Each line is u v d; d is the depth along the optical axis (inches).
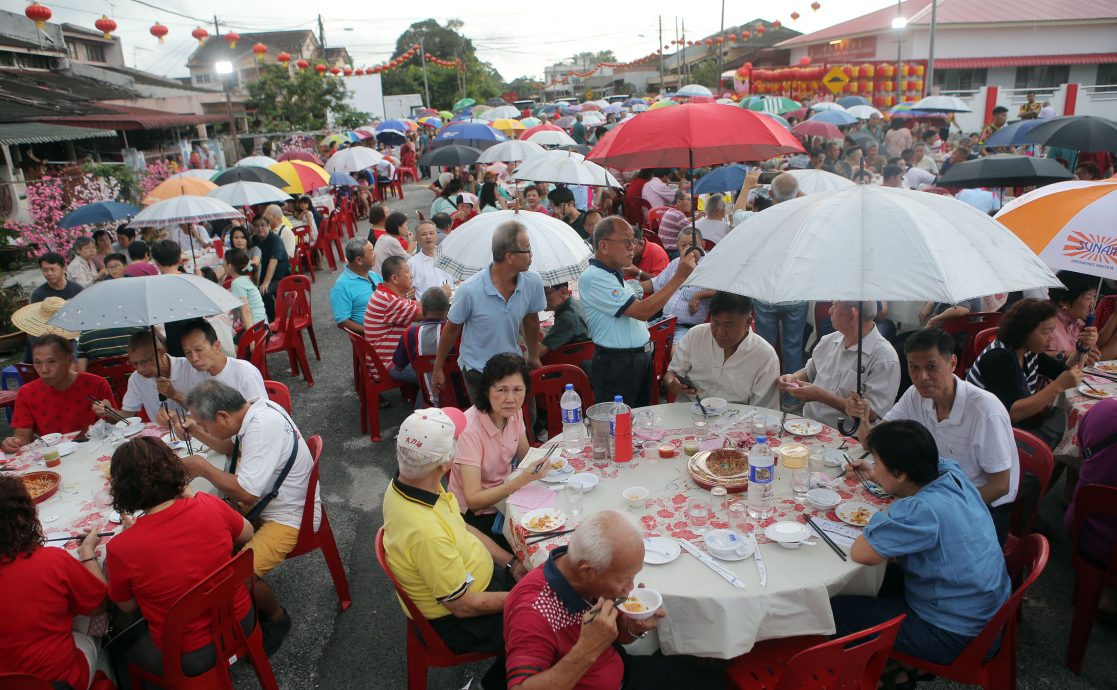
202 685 109.8
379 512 190.9
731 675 102.4
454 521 115.8
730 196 416.2
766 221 114.1
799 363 244.2
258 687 132.1
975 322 218.8
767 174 427.5
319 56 2159.2
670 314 243.4
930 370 127.0
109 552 108.1
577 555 84.0
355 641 143.1
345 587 152.2
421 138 1342.3
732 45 1771.7
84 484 146.3
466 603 107.9
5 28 766.5
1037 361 171.2
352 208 704.4
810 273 100.0
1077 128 299.9
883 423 110.3
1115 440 125.6
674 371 175.9
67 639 107.0
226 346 230.4
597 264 177.8
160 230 445.4
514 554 127.6
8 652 101.4
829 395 153.9
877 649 89.5
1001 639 103.4
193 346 161.9
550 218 214.7
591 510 120.7
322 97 1237.7
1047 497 179.0
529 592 88.4
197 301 151.6
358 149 602.5
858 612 109.2
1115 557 114.6
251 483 134.3
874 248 99.3
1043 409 163.6
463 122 637.9
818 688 96.5
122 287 148.6
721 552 105.0
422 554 105.6
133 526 109.9
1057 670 124.1
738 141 171.9
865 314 160.6
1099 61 1027.9
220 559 115.2
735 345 166.7
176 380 178.9
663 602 98.4
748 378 167.6
